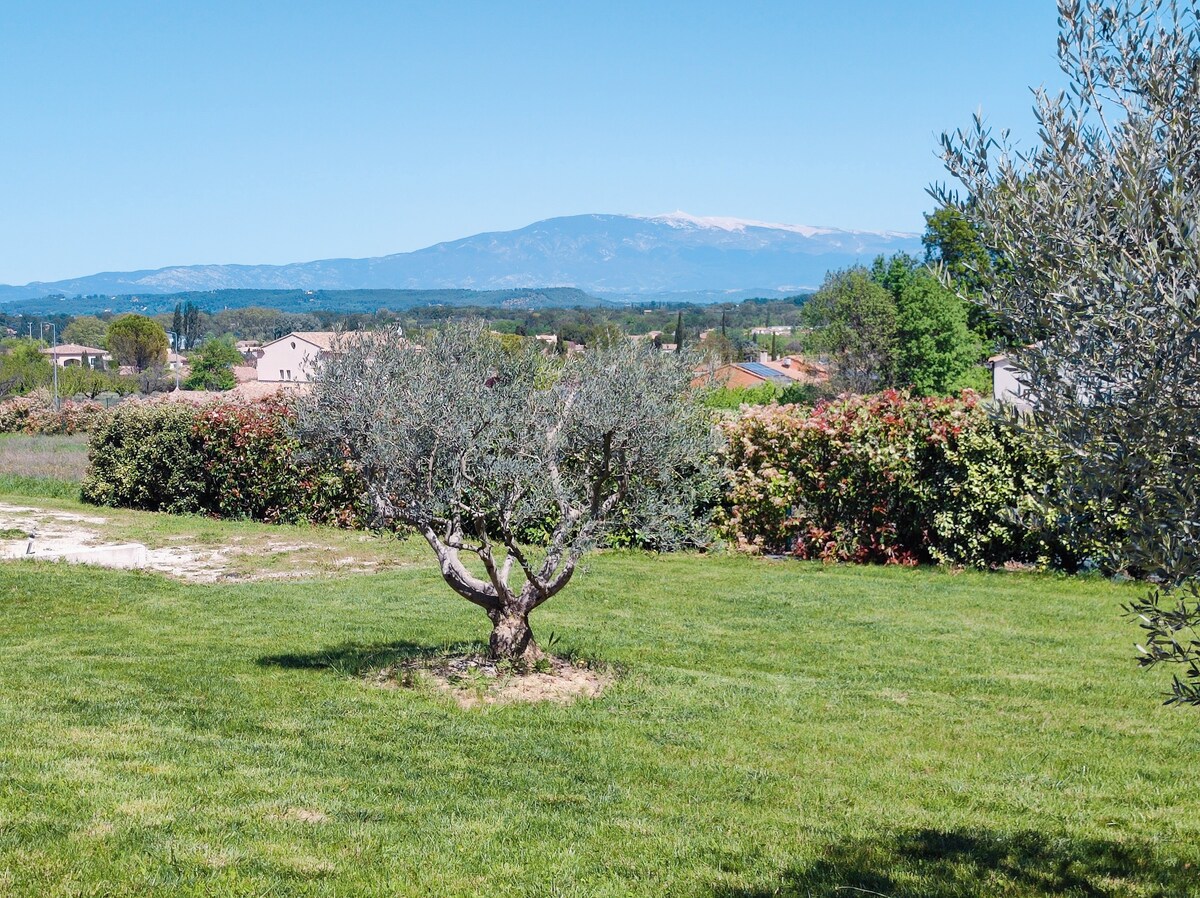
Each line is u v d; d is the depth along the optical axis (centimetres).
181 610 1202
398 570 1510
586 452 894
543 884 518
